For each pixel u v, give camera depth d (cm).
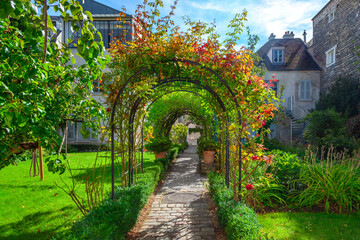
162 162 831
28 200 484
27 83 211
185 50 380
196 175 820
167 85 500
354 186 433
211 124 991
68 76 264
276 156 518
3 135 212
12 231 349
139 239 352
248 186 374
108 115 415
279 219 382
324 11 1573
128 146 484
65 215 410
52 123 248
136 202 409
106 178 675
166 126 1177
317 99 1602
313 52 1719
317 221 372
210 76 411
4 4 139
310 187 444
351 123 1104
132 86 407
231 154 464
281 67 1645
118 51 405
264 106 390
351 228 347
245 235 270
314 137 1079
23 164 902
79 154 1230
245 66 404
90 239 243
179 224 405
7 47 210
